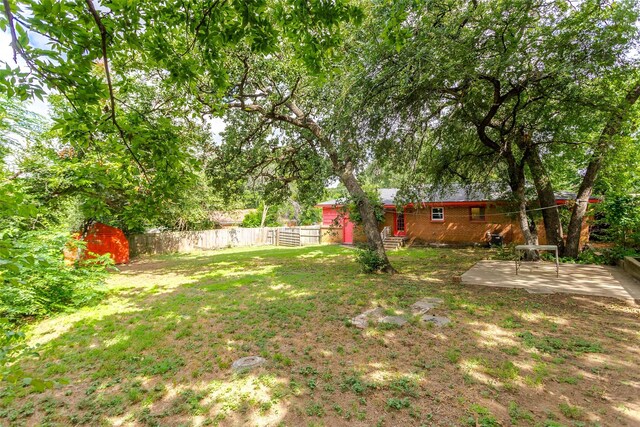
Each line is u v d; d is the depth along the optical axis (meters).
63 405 3.18
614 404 2.90
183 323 5.49
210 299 7.11
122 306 6.88
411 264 11.34
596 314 5.30
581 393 3.09
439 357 3.90
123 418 2.96
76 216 12.10
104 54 2.22
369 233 10.06
